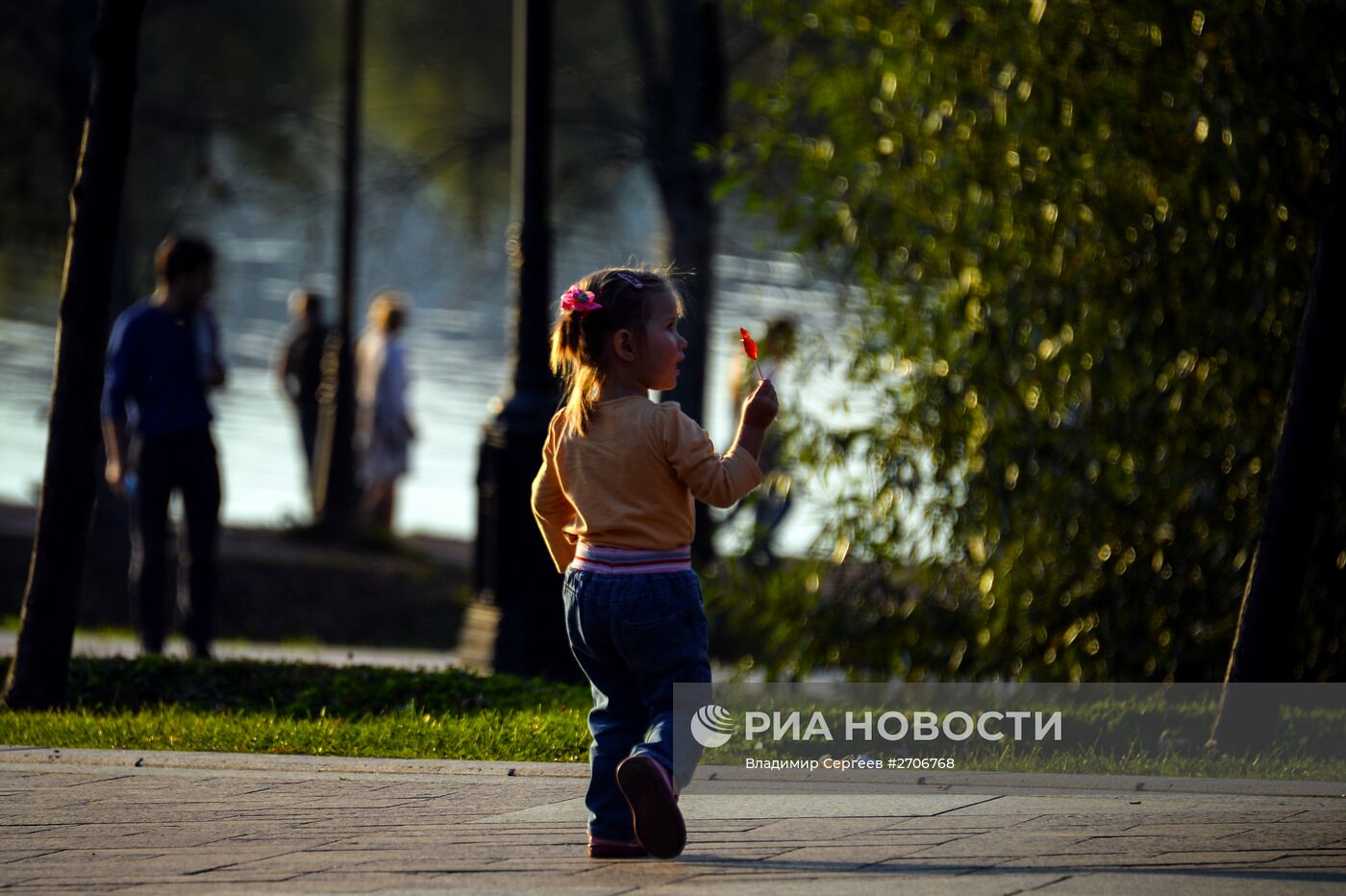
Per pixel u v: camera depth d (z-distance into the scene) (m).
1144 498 33.44
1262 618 25.06
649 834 16.09
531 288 37.59
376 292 116.88
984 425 34.44
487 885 16.20
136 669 32.09
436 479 88.12
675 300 17.48
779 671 36.72
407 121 72.56
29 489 74.88
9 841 18.41
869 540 35.50
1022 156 33.75
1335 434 30.72
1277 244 31.36
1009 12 33.03
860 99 35.94
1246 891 15.83
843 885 16.05
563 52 62.12
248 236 92.81
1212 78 30.81
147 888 16.23
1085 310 33.38
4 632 44.31
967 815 19.67
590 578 17.06
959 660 35.06
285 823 19.34
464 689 30.80
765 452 43.69
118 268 57.03
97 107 28.12
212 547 37.53
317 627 53.19
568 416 17.59
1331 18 30.78
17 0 56.34
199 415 37.09
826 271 38.94
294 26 70.69
